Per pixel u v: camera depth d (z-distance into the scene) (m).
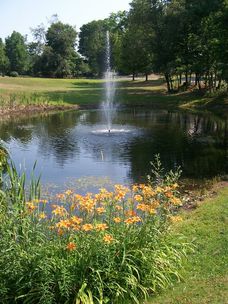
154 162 16.53
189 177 14.11
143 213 6.35
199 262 6.32
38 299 4.83
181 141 21.36
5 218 5.55
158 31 44.34
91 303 4.80
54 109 38.50
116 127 26.83
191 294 5.37
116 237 5.54
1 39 95.81
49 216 9.26
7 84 54.34
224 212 8.80
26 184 13.05
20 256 4.93
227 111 33.91
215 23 32.97
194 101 39.66
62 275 4.82
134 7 46.47
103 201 6.30
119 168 15.66
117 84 61.44
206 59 40.06
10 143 21.75
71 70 87.19
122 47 61.44
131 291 5.24
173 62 44.28
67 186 13.26
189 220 8.44
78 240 5.25
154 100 42.59
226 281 5.67
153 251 5.66
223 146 19.81
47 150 19.61
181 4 42.38
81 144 20.92
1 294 4.82
